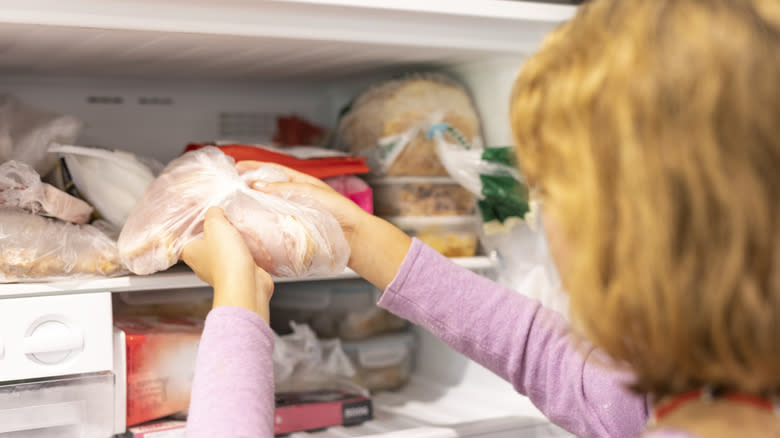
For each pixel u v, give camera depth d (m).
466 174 1.23
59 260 0.94
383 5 0.99
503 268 1.27
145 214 0.91
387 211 1.28
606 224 0.41
